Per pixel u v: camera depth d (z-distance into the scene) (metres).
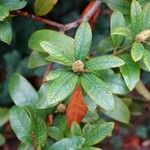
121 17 0.64
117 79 0.61
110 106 0.55
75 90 0.61
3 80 1.85
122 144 1.90
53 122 0.67
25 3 0.65
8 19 0.69
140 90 0.73
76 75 0.57
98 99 0.56
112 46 0.66
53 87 0.56
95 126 0.60
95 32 1.61
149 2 0.66
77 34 0.59
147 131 1.92
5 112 0.73
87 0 1.69
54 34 0.65
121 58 0.61
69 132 0.64
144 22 0.62
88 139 0.59
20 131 0.60
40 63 0.67
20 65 1.67
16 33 1.70
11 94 0.66
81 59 0.58
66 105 0.66
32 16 0.71
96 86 0.56
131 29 0.61
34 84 1.68
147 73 1.77
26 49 1.74
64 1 1.68
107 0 0.69
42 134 0.59
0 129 1.64
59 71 0.57
